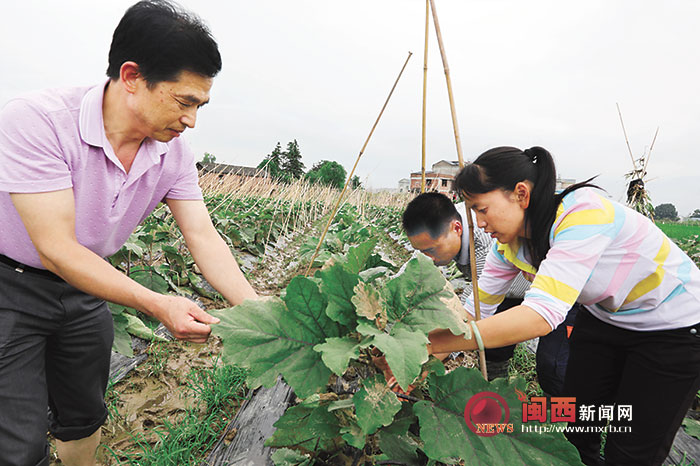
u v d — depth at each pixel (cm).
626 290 157
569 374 202
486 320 132
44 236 129
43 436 152
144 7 125
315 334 130
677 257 159
